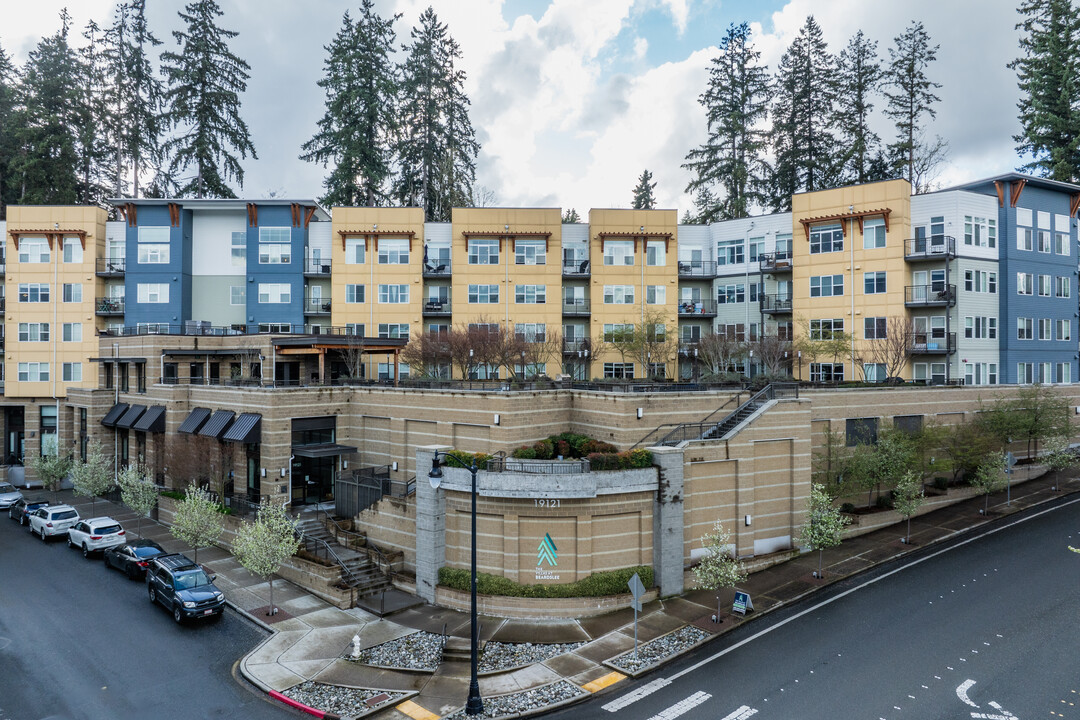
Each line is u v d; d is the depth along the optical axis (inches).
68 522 1419.8
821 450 1318.9
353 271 2092.8
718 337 1843.0
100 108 2534.5
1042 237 1894.7
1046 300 1891.0
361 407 1439.5
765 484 1165.1
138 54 2554.1
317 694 751.7
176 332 1923.0
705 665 799.7
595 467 999.0
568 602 948.0
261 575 1084.5
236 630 939.3
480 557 999.6
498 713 706.8
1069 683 717.9
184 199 2079.2
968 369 1738.4
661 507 1008.9
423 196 2586.1
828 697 711.1
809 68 2514.8
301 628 932.6
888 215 1780.3
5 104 2506.2
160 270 2092.8
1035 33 2226.9
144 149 2605.8
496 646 867.4
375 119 2447.1
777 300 2010.3
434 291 2150.6
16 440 2241.6
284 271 2105.1
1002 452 1534.2
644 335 1843.0
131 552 1170.6
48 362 2132.1
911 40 2391.7
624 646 855.1
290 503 1357.0
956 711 674.2
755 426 1141.1
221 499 1334.9
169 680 790.5
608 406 1183.6
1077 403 1825.8
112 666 824.9
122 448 1817.2
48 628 938.1
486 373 1867.6
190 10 2340.1
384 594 1053.8
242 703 739.4
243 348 1733.5
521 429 1182.3
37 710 715.4
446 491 1029.8
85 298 2139.5
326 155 2479.1
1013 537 1203.9
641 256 2086.6
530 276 2074.3
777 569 1114.7
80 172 2657.5
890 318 1744.6
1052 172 2198.6
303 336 1610.5
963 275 1742.1
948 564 1093.8
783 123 2573.8
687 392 1198.9
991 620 877.8
